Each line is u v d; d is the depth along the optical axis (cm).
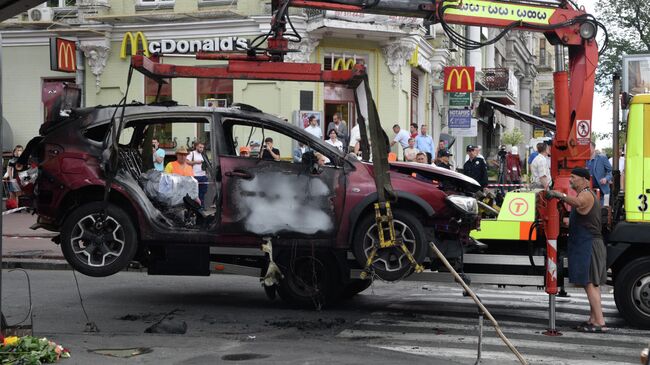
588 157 1427
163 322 1301
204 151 1493
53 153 1427
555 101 1448
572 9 1430
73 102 1531
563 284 1420
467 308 1589
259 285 1878
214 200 1423
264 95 3544
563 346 1226
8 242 2481
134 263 1639
